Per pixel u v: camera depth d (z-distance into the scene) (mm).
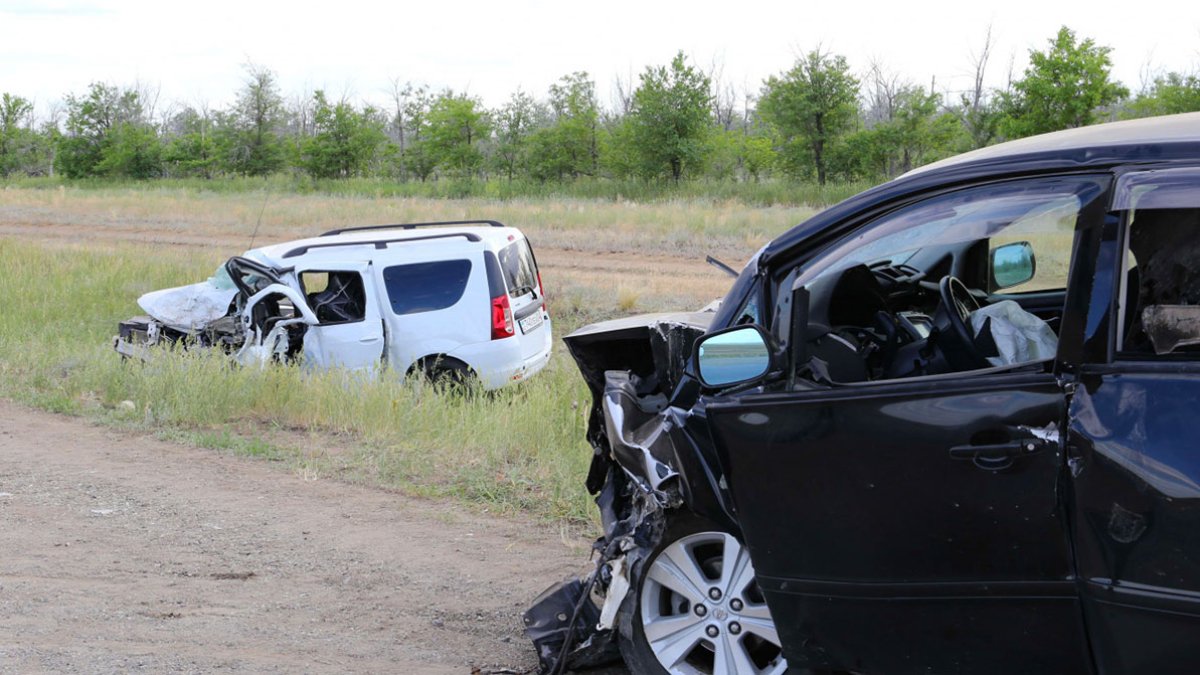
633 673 4094
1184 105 32375
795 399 3414
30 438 8906
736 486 3561
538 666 4535
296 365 10008
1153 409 2916
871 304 4164
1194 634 2873
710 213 28031
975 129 37500
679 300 16109
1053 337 3586
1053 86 31562
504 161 45375
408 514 6812
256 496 7250
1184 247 3039
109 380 10305
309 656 4680
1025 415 3090
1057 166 3223
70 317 14883
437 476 7625
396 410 8984
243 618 5148
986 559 3193
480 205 33156
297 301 10086
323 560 5980
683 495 3799
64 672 4441
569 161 43062
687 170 41031
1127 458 2924
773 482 3488
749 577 3912
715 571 4070
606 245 22812
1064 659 3162
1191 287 3023
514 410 8578
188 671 4480
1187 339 2955
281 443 8742
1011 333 3611
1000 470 3117
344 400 9258
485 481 7391
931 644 3350
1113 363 3016
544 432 8188
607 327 4875
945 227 3781
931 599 3305
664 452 3949
